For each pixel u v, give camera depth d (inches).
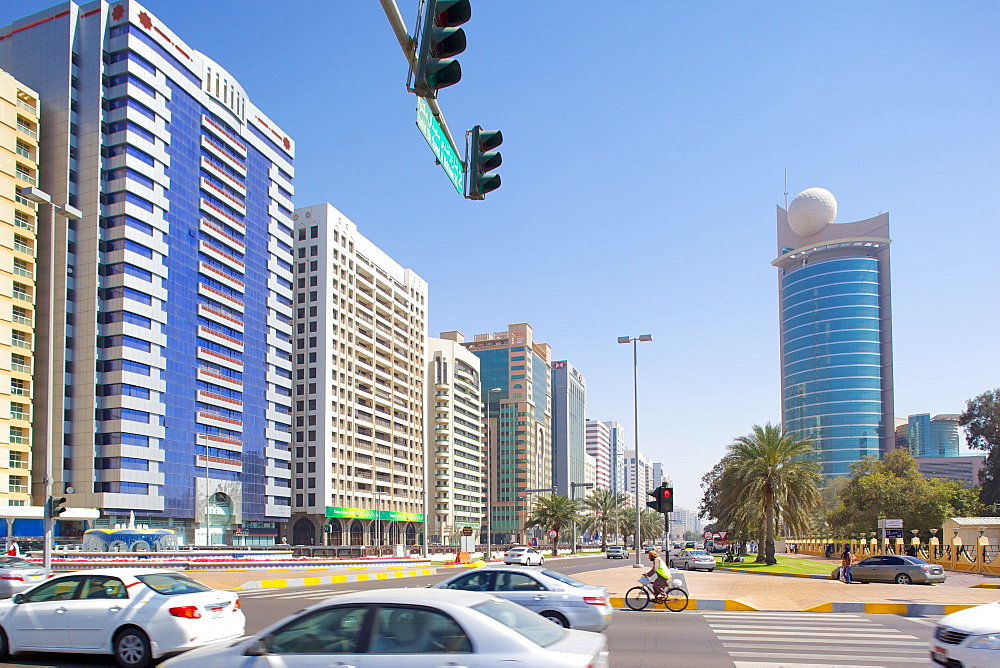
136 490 3051.2
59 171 3097.9
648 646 569.3
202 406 3476.9
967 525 2150.6
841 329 7317.9
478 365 6815.9
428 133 342.3
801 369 7568.9
